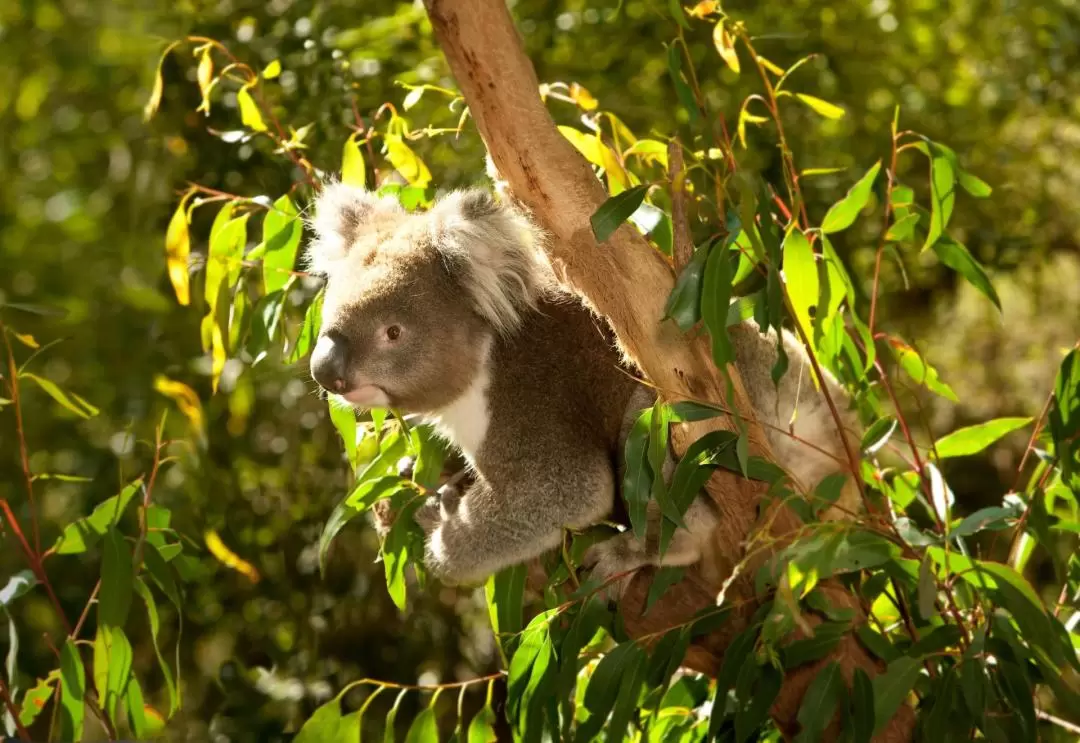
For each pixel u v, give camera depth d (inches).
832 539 209.8
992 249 535.2
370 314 251.0
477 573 262.7
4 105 560.1
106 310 502.9
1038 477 269.3
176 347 464.1
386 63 420.8
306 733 255.3
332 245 271.7
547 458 258.7
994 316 683.4
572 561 261.3
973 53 560.7
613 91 477.4
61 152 574.9
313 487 457.4
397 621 464.8
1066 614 292.4
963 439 272.7
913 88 524.4
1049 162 621.6
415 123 412.8
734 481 235.6
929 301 587.2
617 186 269.1
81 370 497.7
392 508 278.4
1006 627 225.8
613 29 472.1
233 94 411.8
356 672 458.9
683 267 226.4
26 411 496.1
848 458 254.1
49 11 516.7
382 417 282.2
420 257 257.3
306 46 398.0
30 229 557.3
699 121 244.7
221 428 451.5
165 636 454.0
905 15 529.3
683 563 246.2
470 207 248.4
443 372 255.4
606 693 232.5
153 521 273.9
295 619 449.7
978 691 219.3
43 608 471.5
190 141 429.1
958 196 516.1
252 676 422.6
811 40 479.5
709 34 465.7
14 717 246.8
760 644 227.1
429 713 262.4
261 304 287.9
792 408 264.2
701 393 228.8
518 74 213.9
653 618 249.3
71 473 496.7
